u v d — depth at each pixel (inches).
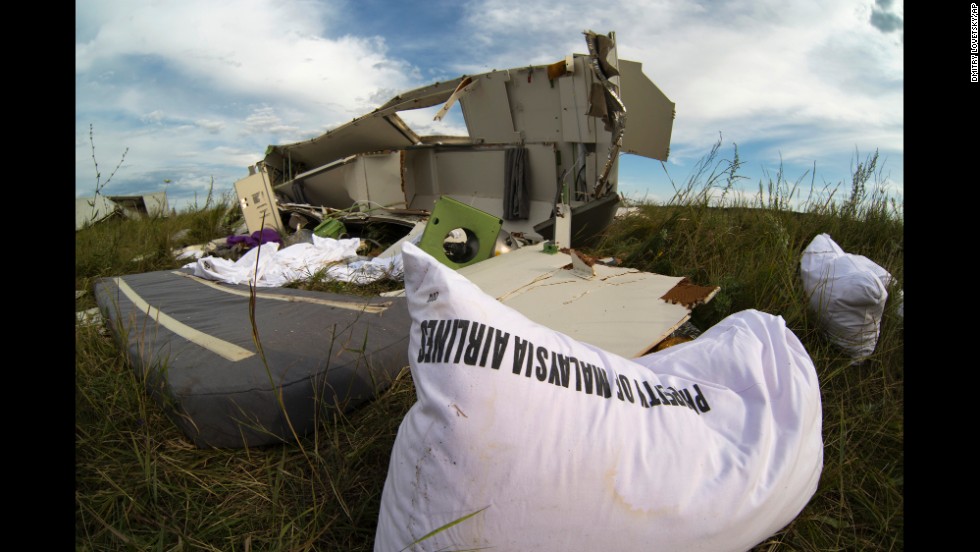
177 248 212.2
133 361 79.8
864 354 95.0
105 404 70.4
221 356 76.9
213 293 121.3
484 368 44.2
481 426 42.7
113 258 172.7
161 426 70.9
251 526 56.7
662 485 44.0
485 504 42.3
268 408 66.2
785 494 49.4
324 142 294.5
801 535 56.6
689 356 61.4
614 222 198.1
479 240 150.3
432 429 44.3
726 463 47.5
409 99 252.7
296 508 58.5
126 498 58.7
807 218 158.2
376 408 73.0
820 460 55.2
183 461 65.6
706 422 51.9
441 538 42.6
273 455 66.9
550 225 175.2
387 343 81.7
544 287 109.7
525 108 221.3
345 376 72.2
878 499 63.7
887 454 72.1
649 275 114.6
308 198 282.8
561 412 44.4
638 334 84.4
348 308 100.2
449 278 49.4
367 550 53.7
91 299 135.3
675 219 157.8
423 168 273.4
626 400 48.3
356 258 175.6
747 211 163.3
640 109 202.4
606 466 43.3
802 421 53.2
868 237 148.3
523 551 42.7
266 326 91.7
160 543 51.5
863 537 59.0
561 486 42.3
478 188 253.4
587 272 115.4
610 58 168.4
